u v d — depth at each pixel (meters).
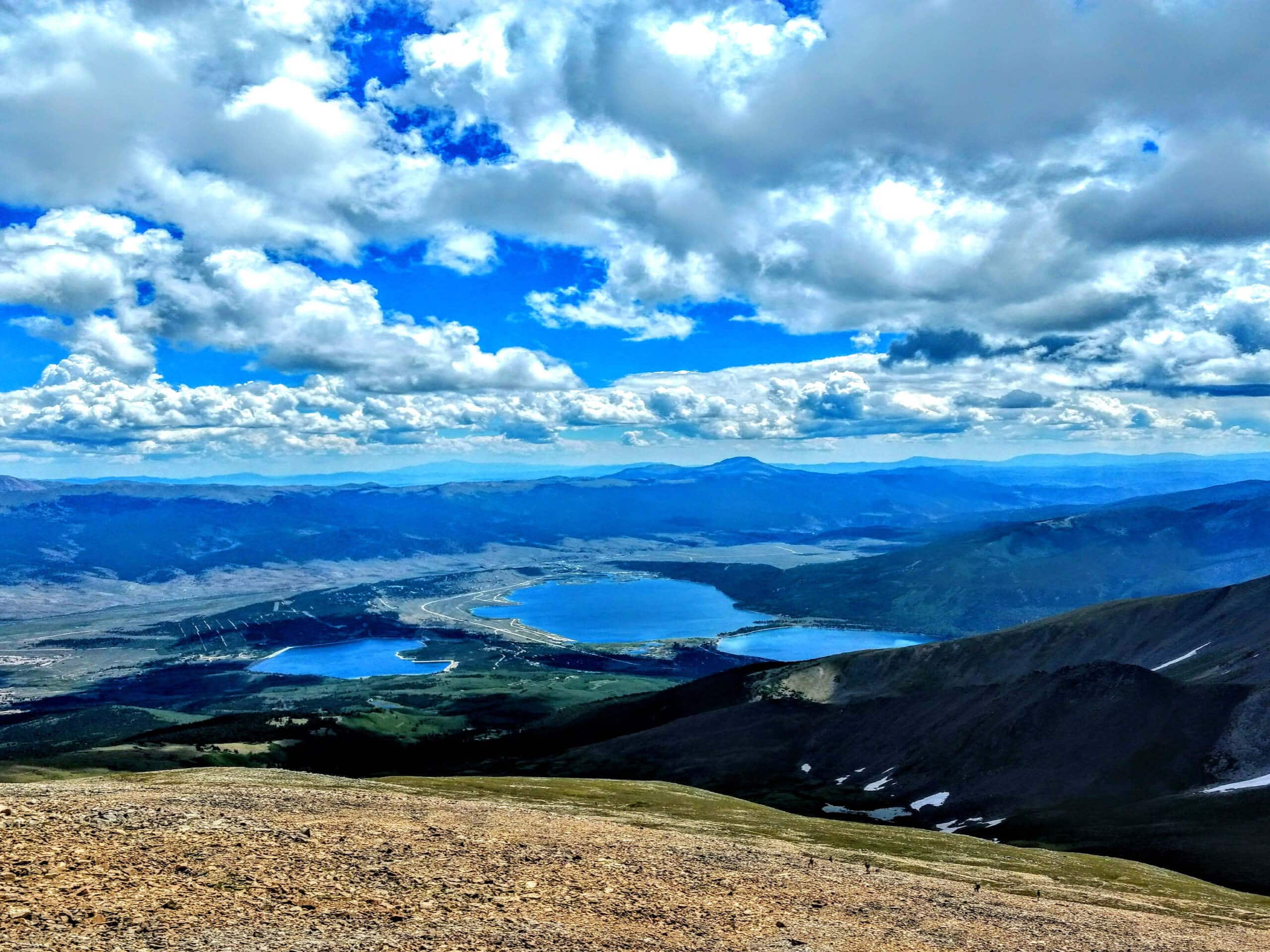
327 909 26.92
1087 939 42.38
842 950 32.47
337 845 35.19
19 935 21.22
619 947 27.95
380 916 26.98
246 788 53.72
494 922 28.33
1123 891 77.25
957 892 51.34
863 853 74.62
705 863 45.41
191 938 22.72
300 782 80.25
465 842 39.94
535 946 26.48
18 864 26.67
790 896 40.91
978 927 41.12
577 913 31.14
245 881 28.50
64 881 25.86
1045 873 85.12
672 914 33.53
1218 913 67.62
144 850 30.33
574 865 38.81
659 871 40.91
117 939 21.91
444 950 24.69
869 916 39.44
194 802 43.47
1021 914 46.59
